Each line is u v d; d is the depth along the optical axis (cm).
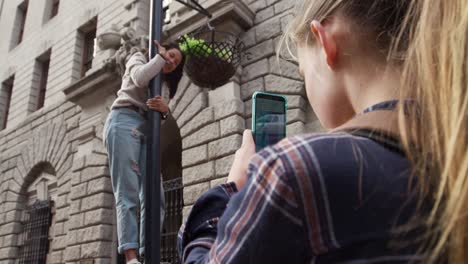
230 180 103
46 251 1187
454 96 63
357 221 62
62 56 1472
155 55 259
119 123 305
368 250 61
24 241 1311
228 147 751
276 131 123
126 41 947
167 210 884
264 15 825
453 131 61
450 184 60
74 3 1514
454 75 65
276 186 63
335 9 88
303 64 99
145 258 205
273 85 755
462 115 62
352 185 63
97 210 1001
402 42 79
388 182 64
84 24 1422
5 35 1880
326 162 64
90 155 1077
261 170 67
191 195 783
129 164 298
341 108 88
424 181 63
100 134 1070
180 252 95
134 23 1159
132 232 291
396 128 71
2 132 1603
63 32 1520
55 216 1212
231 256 67
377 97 79
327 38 88
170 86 330
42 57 1617
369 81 82
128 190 296
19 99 1609
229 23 796
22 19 1881
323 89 91
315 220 62
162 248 862
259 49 800
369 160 66
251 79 791
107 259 959
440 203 62
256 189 67
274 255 63
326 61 90
